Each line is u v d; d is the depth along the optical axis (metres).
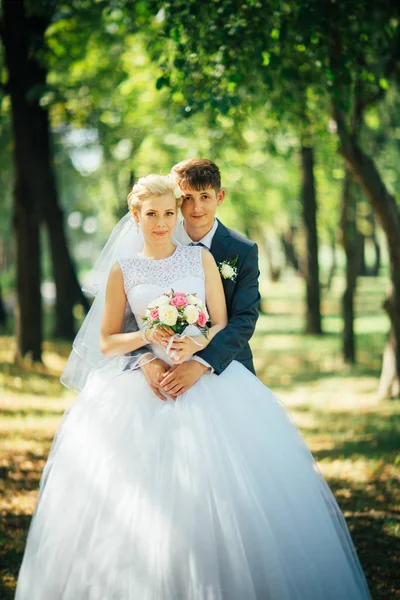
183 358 3.79
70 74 15.45
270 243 47.66
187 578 3.34
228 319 4.16
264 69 7.43
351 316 15.48
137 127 15.41
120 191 23.30
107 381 3.98
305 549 3.64
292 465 3.85
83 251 63.62
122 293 4.00
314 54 7.35
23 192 13.41
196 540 3.39
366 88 9.22
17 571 4.70
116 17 10.93
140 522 3.48
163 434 3.69
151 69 11.10
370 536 5.28
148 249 4.05
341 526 4.05
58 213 17.62
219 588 3.33
